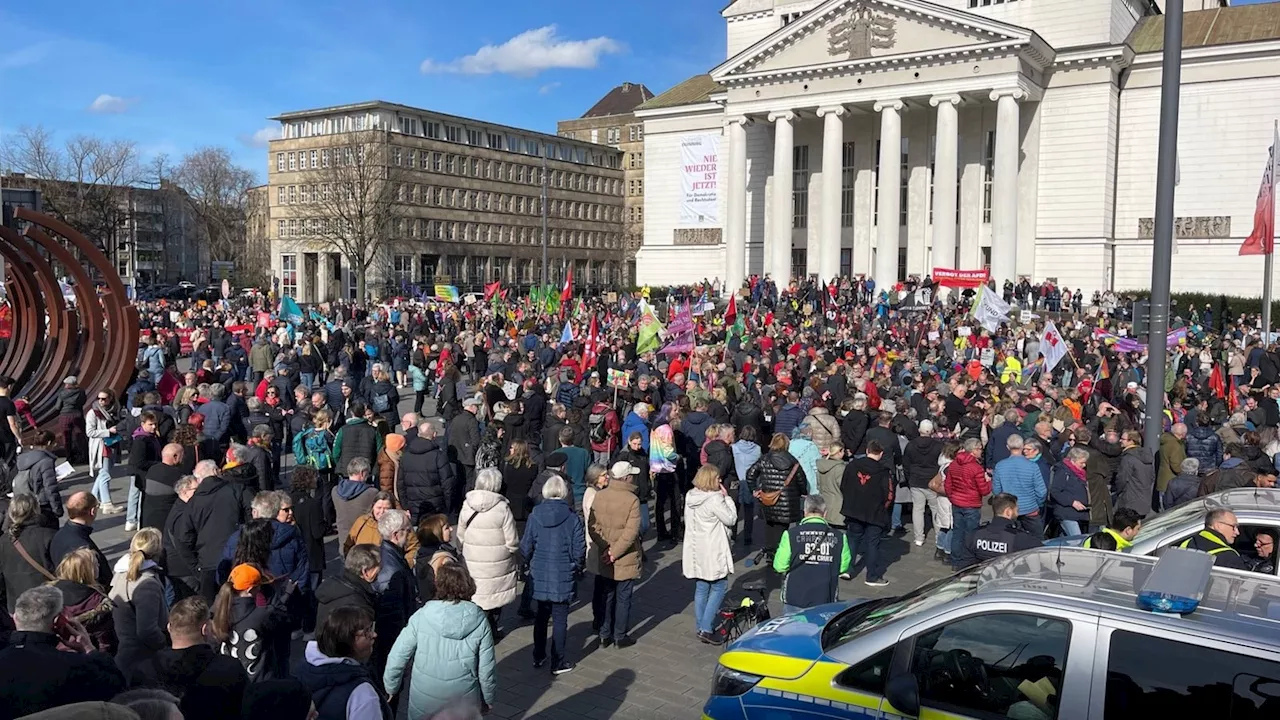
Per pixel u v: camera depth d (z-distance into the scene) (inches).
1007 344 1279.5
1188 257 2094.0
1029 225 2181.3
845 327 1508.4
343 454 568.4
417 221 3954.2
